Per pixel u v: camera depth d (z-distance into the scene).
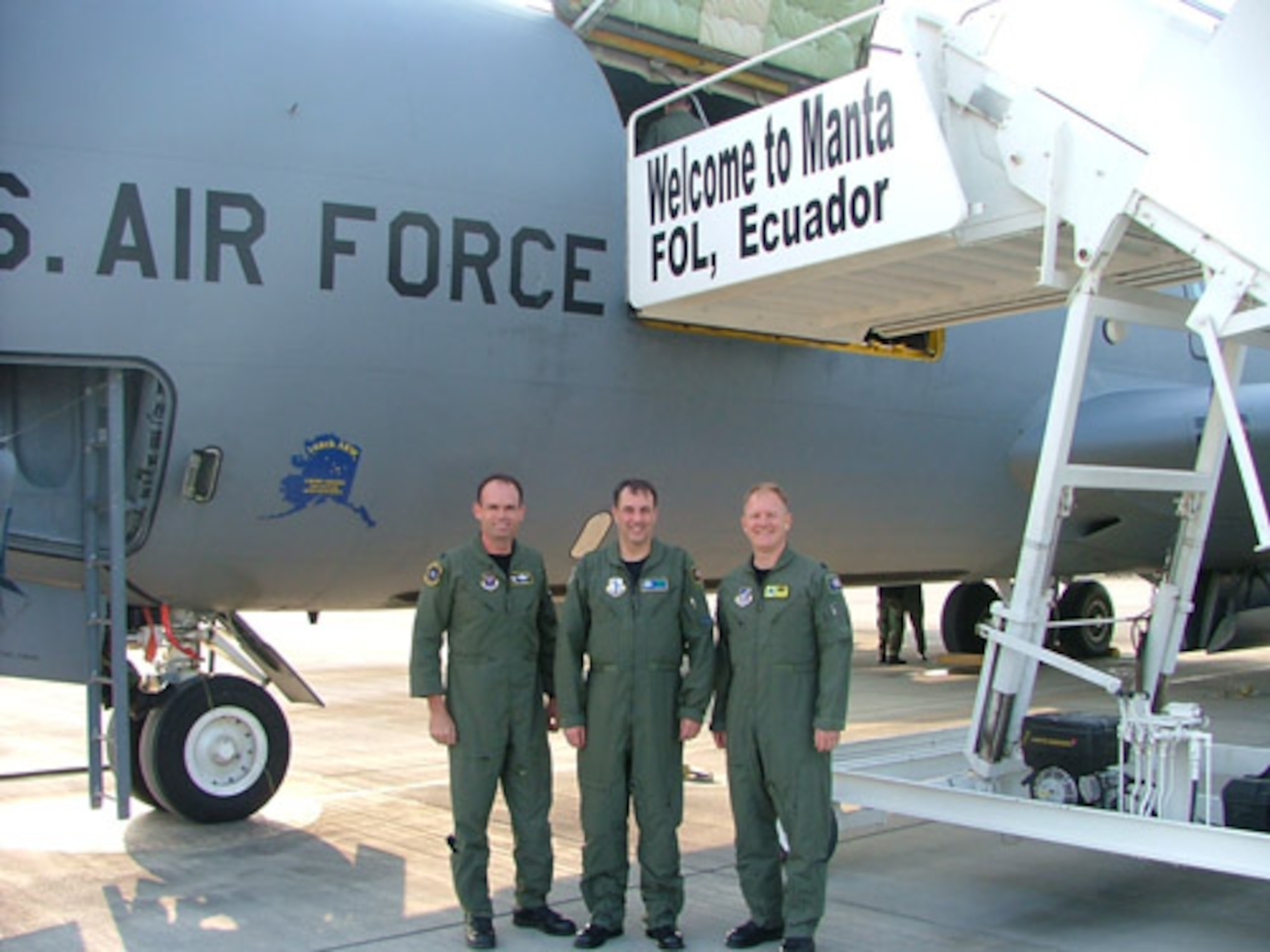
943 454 8.41
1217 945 4.40
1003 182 5.23
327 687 12.33
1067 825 4.42
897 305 6.58
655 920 4.32
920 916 4.73
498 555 4.45
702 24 7.58
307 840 5.91
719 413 7.16
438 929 4.59
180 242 5.70
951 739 6.14
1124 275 5.92
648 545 4.39
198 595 6.28
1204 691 11.88
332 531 6.25
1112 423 8.95
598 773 4.33
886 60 5.05
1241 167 4.43
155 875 5.31
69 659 6.00
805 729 4.18
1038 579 5.00
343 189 6.01
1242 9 4.37
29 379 5.90
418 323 6.16
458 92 6.47
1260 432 8.73
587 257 6.62
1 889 5.11
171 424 5.75
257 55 6.01
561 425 6.64
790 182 5.46
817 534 8.10
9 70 5.58
